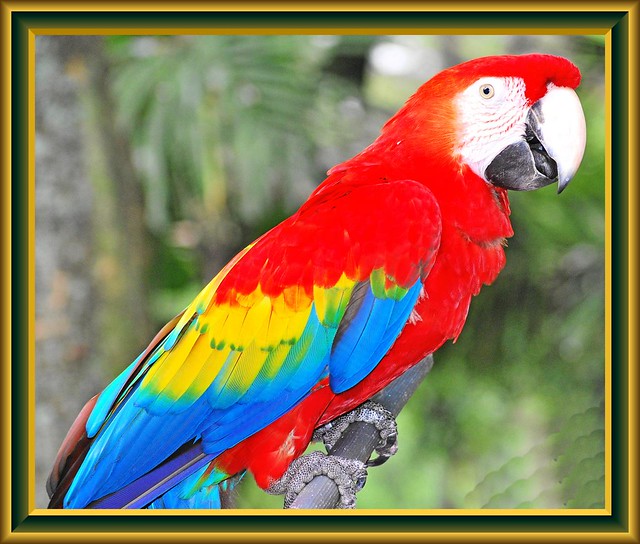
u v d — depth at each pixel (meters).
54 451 7.21
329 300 4.95
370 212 4.98
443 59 11.41
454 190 5.13
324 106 9.03
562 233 8.37
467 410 9.91
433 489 11.45
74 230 7.37
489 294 8.68
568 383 8.49
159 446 5.05
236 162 8.17
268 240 5.13
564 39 8.62
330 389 5.10
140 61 8.19
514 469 5.50
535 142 5.21
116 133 7.70
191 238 9.23
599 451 5.34
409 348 5.15
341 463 5.18
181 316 5.39
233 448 5.14
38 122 7.31
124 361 7.46
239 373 5.02
